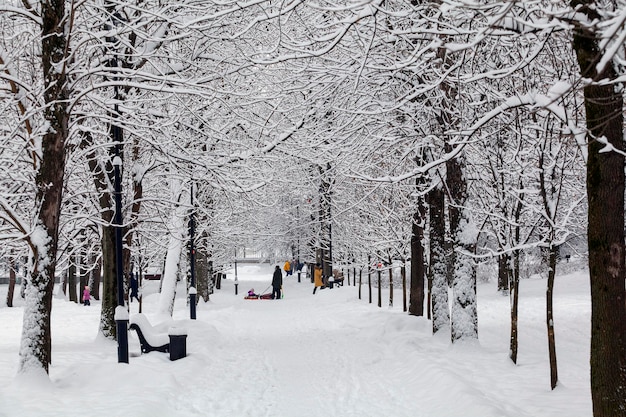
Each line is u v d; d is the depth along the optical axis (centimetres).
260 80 1714
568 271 4259
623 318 673
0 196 1086
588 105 693
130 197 1900
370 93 1468
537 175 1227
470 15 978
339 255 4194
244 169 1711
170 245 2380
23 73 1491
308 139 1627
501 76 922
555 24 702
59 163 1141
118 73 1303
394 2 1338
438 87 1350
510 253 1221
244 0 1465
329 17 1368
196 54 1568
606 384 671
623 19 492
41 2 1148
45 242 1109
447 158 1077
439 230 1658
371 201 2698
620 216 678
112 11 1366
